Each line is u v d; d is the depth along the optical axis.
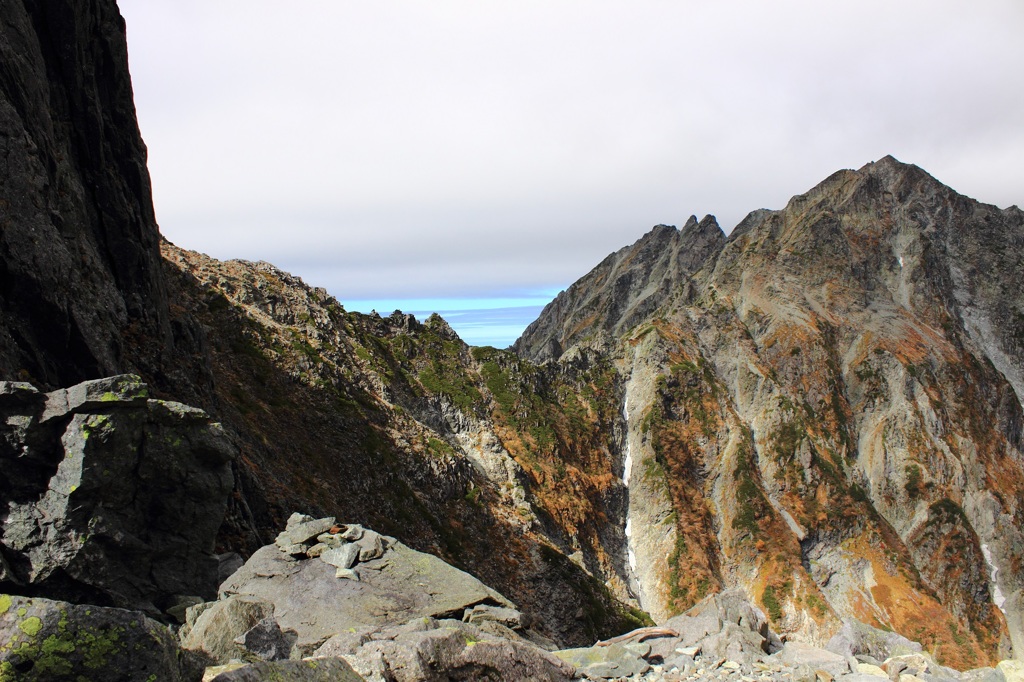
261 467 49.50
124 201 40.09
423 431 94.25
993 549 175.88
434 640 15.09
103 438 16.91
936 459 188.25
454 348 139.88
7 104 28.67
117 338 33.03
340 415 78.75
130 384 17.95
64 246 29.52
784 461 178.38
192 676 12.44
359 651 14.48
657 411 172.00
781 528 161.50
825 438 192.50
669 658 19.72
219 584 21.44
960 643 151.38
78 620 10.50
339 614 19.62
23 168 28.58
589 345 197.25
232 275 90.69
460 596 21.42
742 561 155.12
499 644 15.84
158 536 18.58
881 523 172.25
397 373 116.38
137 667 10.77
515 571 83.38
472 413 120.50
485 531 85.88
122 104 42.75
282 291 96.19
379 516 70.75
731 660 19.30
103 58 41.53
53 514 16.34
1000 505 181.88
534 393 144.12
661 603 133.00
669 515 147.75
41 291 27.17
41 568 15.97
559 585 84.38
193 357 47.25
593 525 126.06
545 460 130.00
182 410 19.22
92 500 16.86
